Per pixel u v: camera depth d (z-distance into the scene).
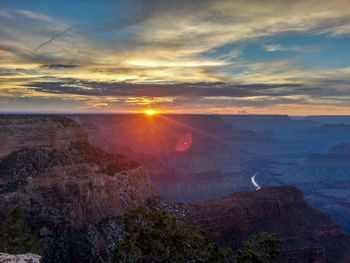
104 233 62.00
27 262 19.17
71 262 54.81
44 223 58.12
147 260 31.38
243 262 30.94
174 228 31.31
